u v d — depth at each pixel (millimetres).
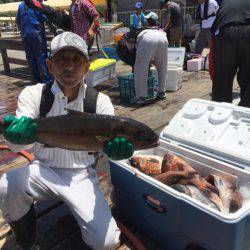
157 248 2451
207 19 8914
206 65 8422
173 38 9781
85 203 2215
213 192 2266
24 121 1864
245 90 4145
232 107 2652
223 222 1870
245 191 2268
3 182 2232
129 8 21547
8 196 2193
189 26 11242
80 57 2158
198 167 2584
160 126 4676
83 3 6105
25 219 2283
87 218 2168
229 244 1897
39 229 2637
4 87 7516
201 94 6180
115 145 1860
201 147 2574
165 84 6051
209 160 2486
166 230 2299
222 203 2201
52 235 2572
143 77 5473
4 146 4090
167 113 5203
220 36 4055
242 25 3906
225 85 4305
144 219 2482
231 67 4152
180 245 2246
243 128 2506
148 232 2514
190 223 2078
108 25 10492
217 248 1966
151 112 5285
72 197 2225
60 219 2727
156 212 2320
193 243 2129
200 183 2316
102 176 3396
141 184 2344
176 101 5820
